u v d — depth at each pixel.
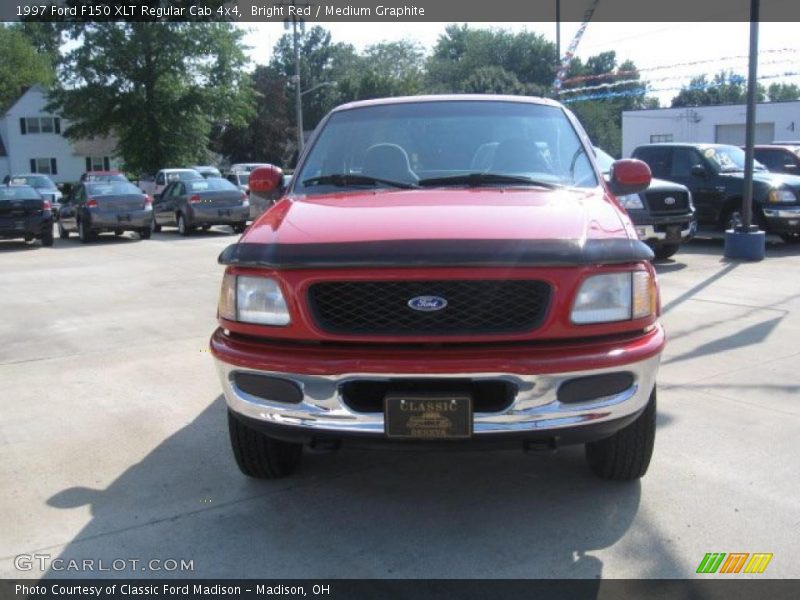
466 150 4.38
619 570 3.09
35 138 56.00
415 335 3.08
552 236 3.18
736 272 10.24
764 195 12.65
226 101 45.78
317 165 4.50
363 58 89.88
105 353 6.75
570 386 3.08
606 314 3.14
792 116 40.41
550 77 80.25
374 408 3.16
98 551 3.33
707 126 43.72
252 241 3.40
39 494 3.89
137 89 44.44
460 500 3.76
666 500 3.68
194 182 19.83
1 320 8.38
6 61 61.81
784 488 3.79
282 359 3.16
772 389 5.29
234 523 3.57
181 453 4.41
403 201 3.75
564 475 4.01
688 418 4.76
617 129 70.56
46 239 17.20
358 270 3.09
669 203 10.88
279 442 3.84
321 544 3.36
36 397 5.50
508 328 3.09
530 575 3.08
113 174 31.55
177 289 10.28
